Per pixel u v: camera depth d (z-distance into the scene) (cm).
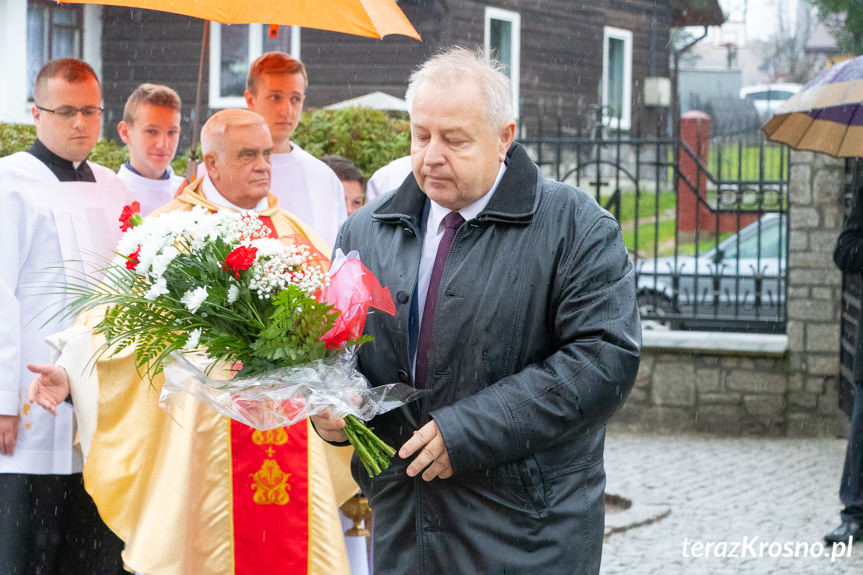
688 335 938
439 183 272
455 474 271
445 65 273
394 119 927
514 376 274
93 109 450
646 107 1909
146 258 271
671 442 900
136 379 402
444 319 280
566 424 270
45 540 443
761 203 958
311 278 276
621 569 574
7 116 1270
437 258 287
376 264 295
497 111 272
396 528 291
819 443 891
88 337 399
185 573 401
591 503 288
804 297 919
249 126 431
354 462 305
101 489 403
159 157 518
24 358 435
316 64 1459
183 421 404
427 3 1512
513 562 278
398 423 288
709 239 1859
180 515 400
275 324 263
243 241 279
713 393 934
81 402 400
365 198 621
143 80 1402
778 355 921
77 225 445
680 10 1983
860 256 588
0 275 427
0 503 429
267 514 412
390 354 287
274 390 270
